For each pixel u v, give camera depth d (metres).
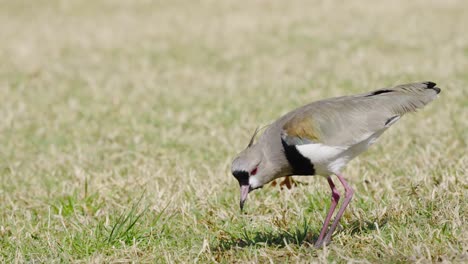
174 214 10.40
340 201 10.53
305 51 24.36
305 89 19.02
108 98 19.36
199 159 13.41
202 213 10.51
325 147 8.51
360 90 18.41
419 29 26.83
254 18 31.20
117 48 26.53
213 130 15.27
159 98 19.12
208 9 34.00
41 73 22.83
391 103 8.83
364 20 29.33
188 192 11.33
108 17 32.94
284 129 8.66
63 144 15.38
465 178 10.55
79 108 18.42
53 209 11.16
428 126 14.41
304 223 9.65
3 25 31.53
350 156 8.80
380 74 20.14
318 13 31.66
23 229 10.42
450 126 14.27
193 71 22.31
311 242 9.20
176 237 9.78
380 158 12.48
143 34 28.89
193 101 18.59
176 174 12.27
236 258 8.86
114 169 12.98
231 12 33.00
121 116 17.41
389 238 8.87
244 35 27.81
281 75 21.03
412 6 31.83
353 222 9.68
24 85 21.33
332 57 23.08
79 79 21.97
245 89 19.58
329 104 8.82
